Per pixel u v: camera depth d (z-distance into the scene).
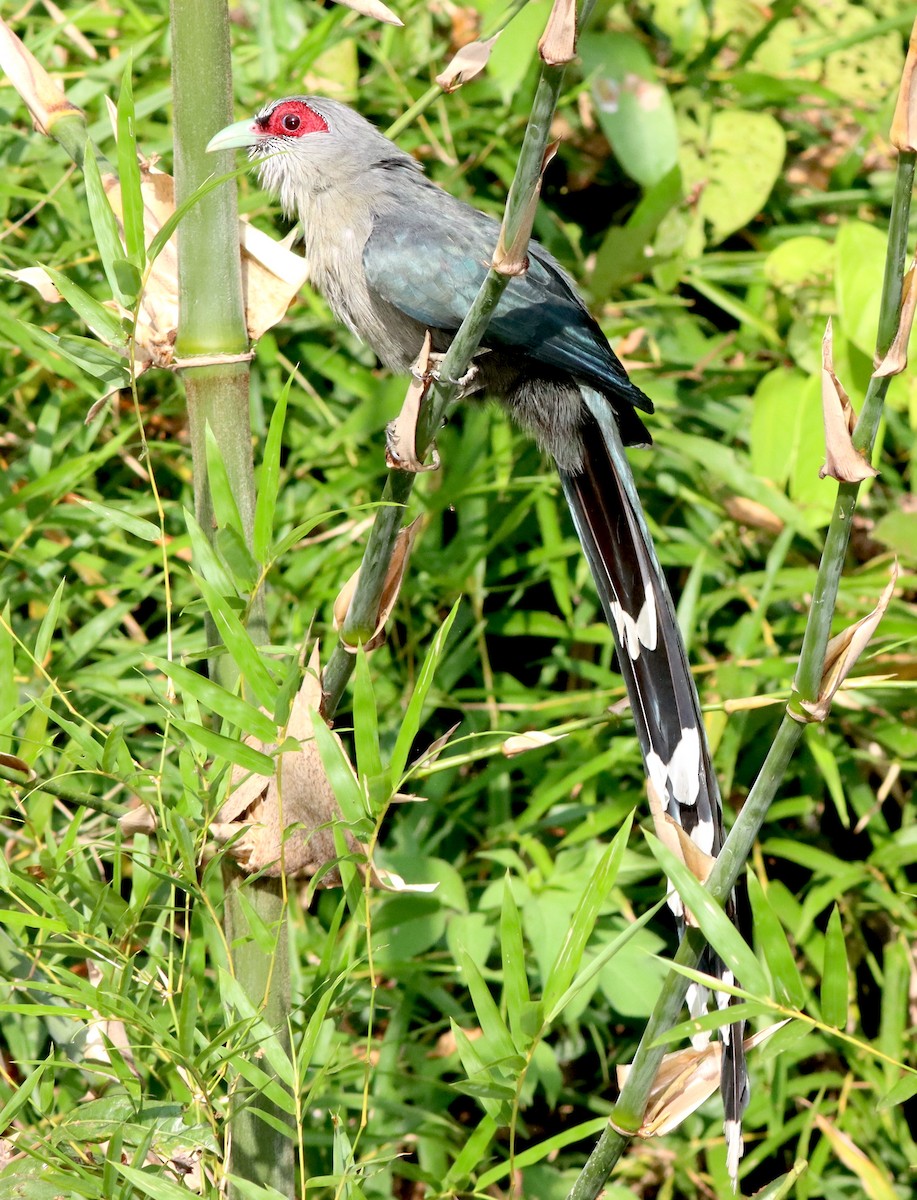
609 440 7.23
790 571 8.90
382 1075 7.58
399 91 9.26
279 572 8.45
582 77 9.96
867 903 8.78
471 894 8.48
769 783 4.33
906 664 8.38
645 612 6.47
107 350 5.29
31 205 8.91
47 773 7.04
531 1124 8.77
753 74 9.73
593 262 9.91
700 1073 4.73
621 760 8.58
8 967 6.24
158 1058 5.55
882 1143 8.42
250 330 5.49
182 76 5.12
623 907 7.88
